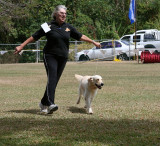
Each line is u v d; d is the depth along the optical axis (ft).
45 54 20.18
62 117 19.83
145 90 31.63
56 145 13.94
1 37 103.71
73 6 104.47
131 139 14.79
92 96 21.83
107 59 85.10
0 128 16.92
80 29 105.60
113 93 29.94
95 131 16.24
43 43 90.99
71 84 37.50
